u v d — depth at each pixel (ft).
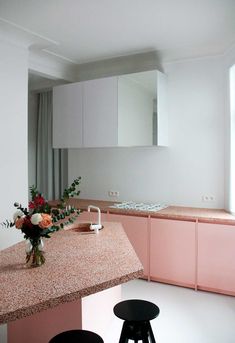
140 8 8.82
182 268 11.31
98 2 8.48
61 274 5.71
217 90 12.20
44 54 12.68
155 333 8.55
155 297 10.68
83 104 13.39
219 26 10.05
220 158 12.21
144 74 12.43
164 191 13.39
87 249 7.29
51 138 16.29
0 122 10.31
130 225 12.17
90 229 9.63
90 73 14.82
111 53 12.64
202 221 10.91
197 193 12.70
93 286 5.22
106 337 8.13
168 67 13.16
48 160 16.35
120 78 12.61
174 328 8.80
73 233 8.88
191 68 12.67
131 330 5.80
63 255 6.84
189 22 9.75
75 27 10.12
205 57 12.35
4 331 8.09
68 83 14.99
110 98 12.72
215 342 8.14
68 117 13.84
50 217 6.05
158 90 12.30
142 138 12.52
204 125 12.48
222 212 11.64
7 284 5.26
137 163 14.01
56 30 10.36
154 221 11.73
